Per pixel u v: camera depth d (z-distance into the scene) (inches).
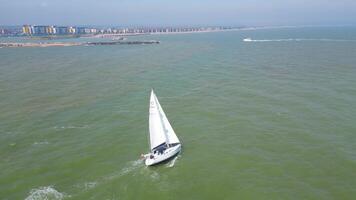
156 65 5359.3
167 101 3132.4
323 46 7647.6
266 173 1785.2
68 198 1636.3
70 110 2923.2
